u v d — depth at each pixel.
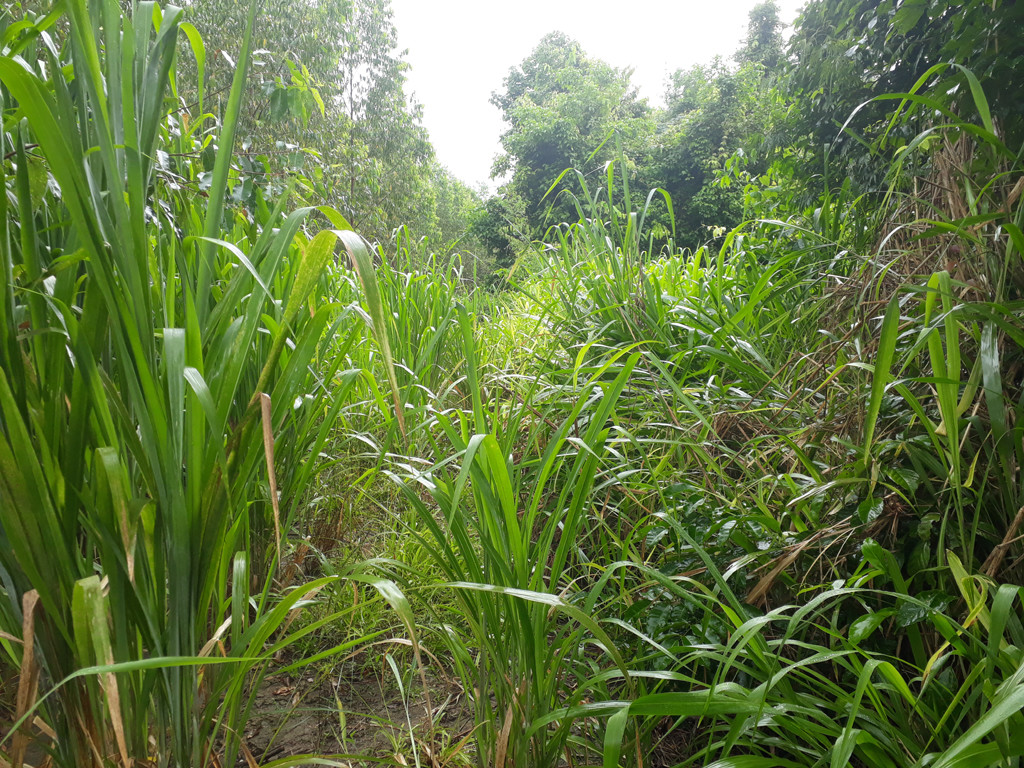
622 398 2.45
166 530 0.92
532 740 1.17
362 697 1.61
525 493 2.09
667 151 16.59
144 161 1.00
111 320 0.84
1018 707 0.77
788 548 1.44
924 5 1.86
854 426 1.72
